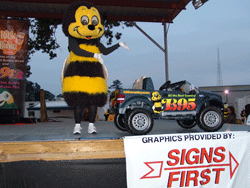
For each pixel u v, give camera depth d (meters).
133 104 3.95
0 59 9.78
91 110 3.88
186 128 4.88
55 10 9.02
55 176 2.97
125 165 3.13
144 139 3.10
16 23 10.00
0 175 2.86
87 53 3.72
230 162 3.29
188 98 3.96
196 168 3.20
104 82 3.94
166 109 3.86
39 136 3.40
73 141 3.02
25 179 2.91
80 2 4.02
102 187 3.06
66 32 3.88
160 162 3.12
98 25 3.95
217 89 25.33
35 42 13.62
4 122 8.26
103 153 3.06
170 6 8.63
